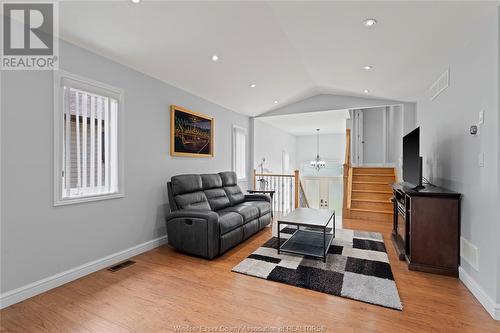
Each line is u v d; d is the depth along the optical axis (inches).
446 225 99.1
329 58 129.7
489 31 76.7
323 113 220.1
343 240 142.7
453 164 105.2
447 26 85.2
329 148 394.3
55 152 89.6
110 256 110.1
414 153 122.0
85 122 101.3
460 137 98.2
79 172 99.1
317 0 84.0
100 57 105.9
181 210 124.6
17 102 80.1
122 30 93.1
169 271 103.5
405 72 130.8
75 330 66.6
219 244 117.9
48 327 67.7
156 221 135.0
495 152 72.8
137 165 123.6
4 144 77.2
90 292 86.2
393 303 78.1
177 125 149.3
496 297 71.6
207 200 151.3
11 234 78.8
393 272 101.8
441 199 99.7
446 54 104.2
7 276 77.9
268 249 129.7
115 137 113.2
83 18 84.4
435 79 131.6
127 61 114.7
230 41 111.0
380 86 160.9
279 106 223.0
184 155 155.0
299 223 116.6
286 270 102.8
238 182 223.0
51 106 88.6
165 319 71.3
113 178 112.5
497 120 71.9
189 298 82.4
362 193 213.8
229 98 182.9
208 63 128.4
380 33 97.3
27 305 78.0
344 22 93.9
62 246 92.4
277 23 100.7
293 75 158.6
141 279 96.2
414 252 103.7
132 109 121.0
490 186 75.4
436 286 90.0
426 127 150.6
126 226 118.0
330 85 179.3
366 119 286.5
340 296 83.1
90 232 102.1
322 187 261.1
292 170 392.5
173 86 148.0
